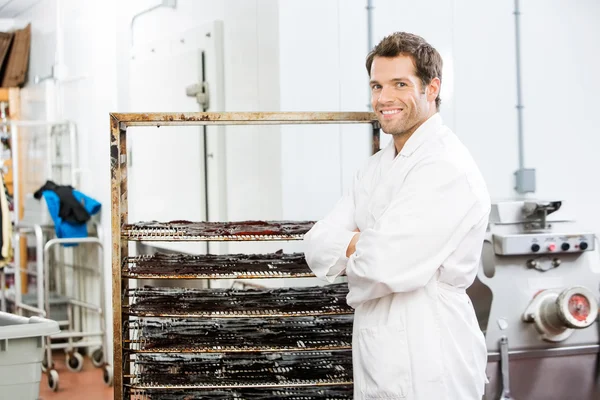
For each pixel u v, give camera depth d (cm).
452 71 409
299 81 373
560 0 430
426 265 221
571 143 435
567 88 433
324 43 378
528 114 425
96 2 572
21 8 788
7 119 798
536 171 427
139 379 285
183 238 279
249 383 279
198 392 299
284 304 289
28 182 761
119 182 278
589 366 367
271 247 391
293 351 278
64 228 567
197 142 442
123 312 282
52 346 574
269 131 379
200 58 439
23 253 759
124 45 544
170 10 488
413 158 231
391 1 391
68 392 521
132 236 284
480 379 236
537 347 360
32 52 769
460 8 409
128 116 278
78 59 622
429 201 221
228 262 299
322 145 376
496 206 369
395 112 232
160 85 491
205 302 293
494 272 355
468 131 413
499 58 419
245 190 406
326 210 378
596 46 439
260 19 385
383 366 225
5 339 292
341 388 304
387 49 230
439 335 226
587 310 350
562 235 358
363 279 224
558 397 364
